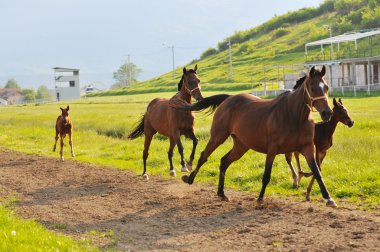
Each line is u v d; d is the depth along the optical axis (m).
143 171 16.61
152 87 130.50
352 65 66.00
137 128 17.30
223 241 8.74
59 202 12.80
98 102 78.69
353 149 17.00
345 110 11.82
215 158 17.66
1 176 17.05
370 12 134.88
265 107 11.08
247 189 13.51
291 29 168.50
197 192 13.31
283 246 8.17
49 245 8.46
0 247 8.30
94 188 14.59
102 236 9.48
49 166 19.16
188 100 15.45
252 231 9.23
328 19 160.75
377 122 25.09
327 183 12.77
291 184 13.21
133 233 9.68
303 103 10.20
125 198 13.05
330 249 7.86
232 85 94.69
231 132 11.87
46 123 38.28
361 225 9.16
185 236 9.26
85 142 26.80
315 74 10.03
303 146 10.45
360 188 12.06
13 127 37.47
